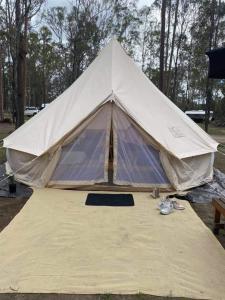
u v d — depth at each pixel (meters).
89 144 4.75
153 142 4.66
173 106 5.69
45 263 2.71
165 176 4.69
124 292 2.34
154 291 2.35
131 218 3.69
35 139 4.93
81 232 3.31
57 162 4.68
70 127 4.68
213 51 2.84
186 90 28.86
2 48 18.27
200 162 5.05
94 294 2.31
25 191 4.61
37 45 25.70
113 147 4.75
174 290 2.37
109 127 4.78
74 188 4.68
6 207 4.09
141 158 4.70
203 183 5.05
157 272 2.61
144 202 4.22
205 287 2.42
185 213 3.88
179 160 4.62
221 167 7.11
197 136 5.24
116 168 4.70
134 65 5.75
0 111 18.08
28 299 2.25
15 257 2.80
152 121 4.91
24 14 8.97
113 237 3.21
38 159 4.68
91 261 2.76
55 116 5.18
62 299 2.26
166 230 3.40
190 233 3.35
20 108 9.18
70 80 19.84
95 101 4.90
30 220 3.57
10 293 2.31
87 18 17.31
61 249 2.96
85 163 4.72
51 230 3.34
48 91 35.00
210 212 4.06
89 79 5.47
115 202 4.19
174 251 2.96
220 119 22.31
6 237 3.16
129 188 4.66
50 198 4.27
